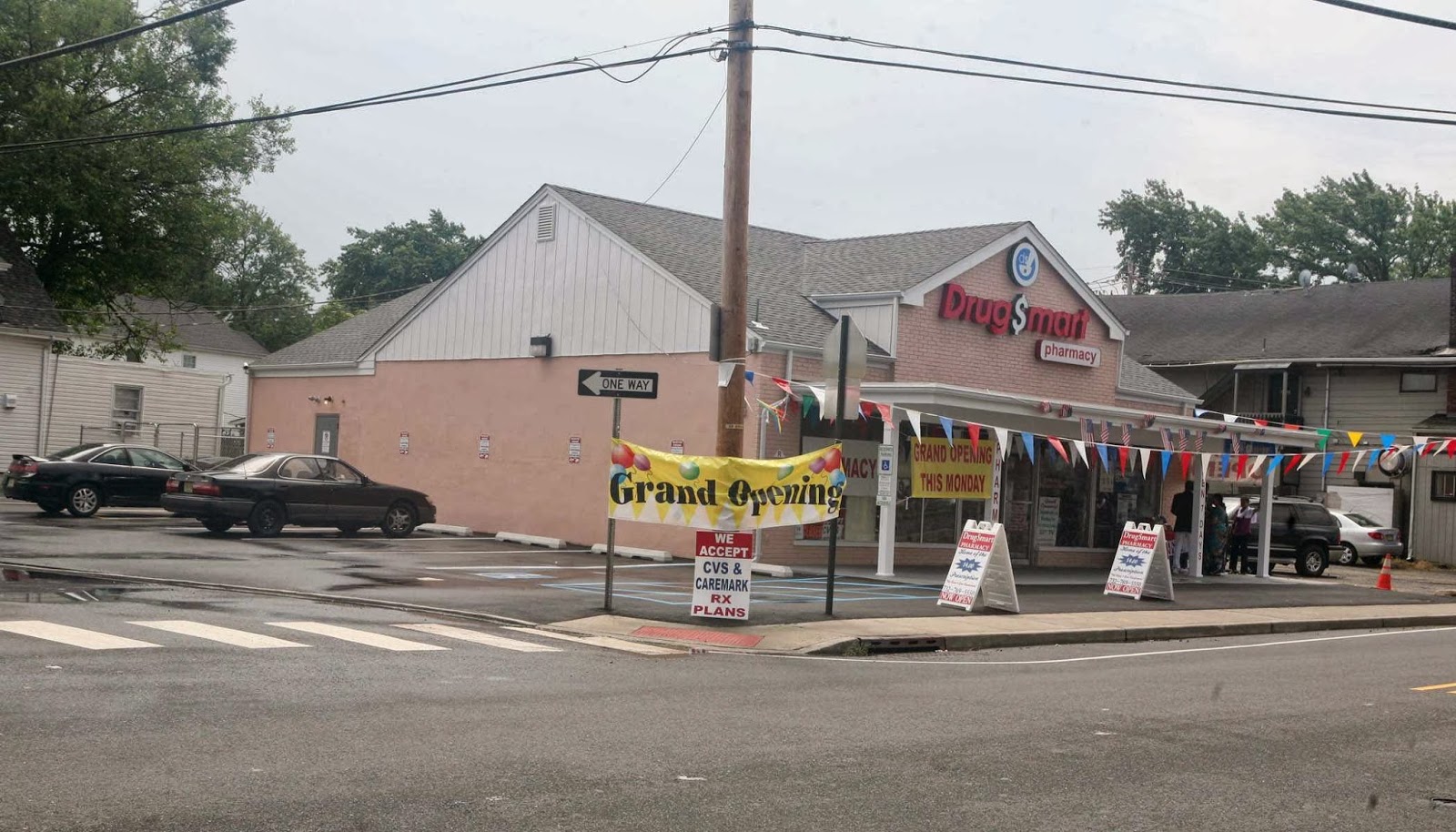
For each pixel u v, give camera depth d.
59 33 39.56
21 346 36.59
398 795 6.95
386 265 84.31
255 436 35.78
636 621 15.52
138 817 6.30
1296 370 44.31
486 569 20.56
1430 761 9.22
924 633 15.81
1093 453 29.44
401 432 31.20
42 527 24.02
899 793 7.56
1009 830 6.85
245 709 8.95
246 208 83.50
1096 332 29.42
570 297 27.28
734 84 16.81
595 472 26.41
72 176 40.28
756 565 22.70
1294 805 7.71
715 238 29.05
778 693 11.10
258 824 6.28
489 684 10.66
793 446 24.02
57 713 8.51
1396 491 40.66
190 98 44.28
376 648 12.13
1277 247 68.81
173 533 24.02
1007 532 27.92
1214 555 28.47
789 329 24.42
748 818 6.83
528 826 6.48
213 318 75.00
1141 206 71.56
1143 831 6.95
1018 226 27.38
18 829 6.02
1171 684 12.80
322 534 26.36
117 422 39.06
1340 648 17.25
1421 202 65.00
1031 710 10.72
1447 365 40.28
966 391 21.83
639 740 8.70
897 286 25.42
